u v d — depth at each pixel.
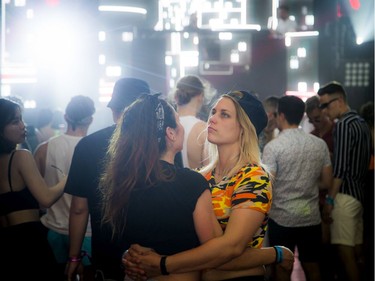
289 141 6.29
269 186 3.73
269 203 3.71
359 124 6.83
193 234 3.58
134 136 3.59
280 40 12.83
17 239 5.05
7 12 10.10
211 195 3.73
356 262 7.20
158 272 3.53
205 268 3.55
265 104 8.52
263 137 8.29
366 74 11.65
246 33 12.77
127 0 12.07
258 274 3.82
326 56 11.71
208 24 12.67
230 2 12.66
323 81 11.76
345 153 6.79
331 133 7.85
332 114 7.29
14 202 5.07
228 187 3.80
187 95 5.64
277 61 12.85
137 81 4.81
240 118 3.91
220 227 3.67
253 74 12.82
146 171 3.56
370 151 7.04
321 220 7.00
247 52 12.78
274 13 12.77
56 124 10.74
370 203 7.09
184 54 12.54
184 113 5.68
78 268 5.09
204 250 3.52
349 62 11.67
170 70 12.46
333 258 7.62
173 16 12.55
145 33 12.23
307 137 6.36
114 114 4.82
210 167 4.10
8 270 5.04
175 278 3.59
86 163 4.72
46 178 5.97
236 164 3.87
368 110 7.41
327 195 6.87
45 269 5.15
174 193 3.56
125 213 3.59
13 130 5.04
